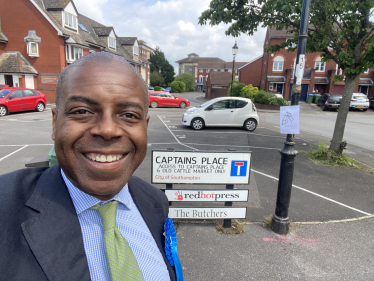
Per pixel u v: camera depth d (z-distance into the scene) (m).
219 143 9.05
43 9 20.30
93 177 0.73
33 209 0.73
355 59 6.61
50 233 0.70
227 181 3.51
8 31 19.50
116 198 0.86
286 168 3.42
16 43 19.59
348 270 2.84
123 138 0.75
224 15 7.55
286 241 3.34
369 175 6.09
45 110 15.56
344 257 3.05
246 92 26.41
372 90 29.31
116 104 0.72
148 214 1.04
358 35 6.54
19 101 13.46
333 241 3.37
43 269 0.65
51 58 19.80
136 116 0.78
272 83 32.03
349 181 5.67
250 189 5.04
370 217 4.05
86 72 0.72
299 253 3.11
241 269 2.79
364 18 6.21
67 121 0.72
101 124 0.70
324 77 31.38
